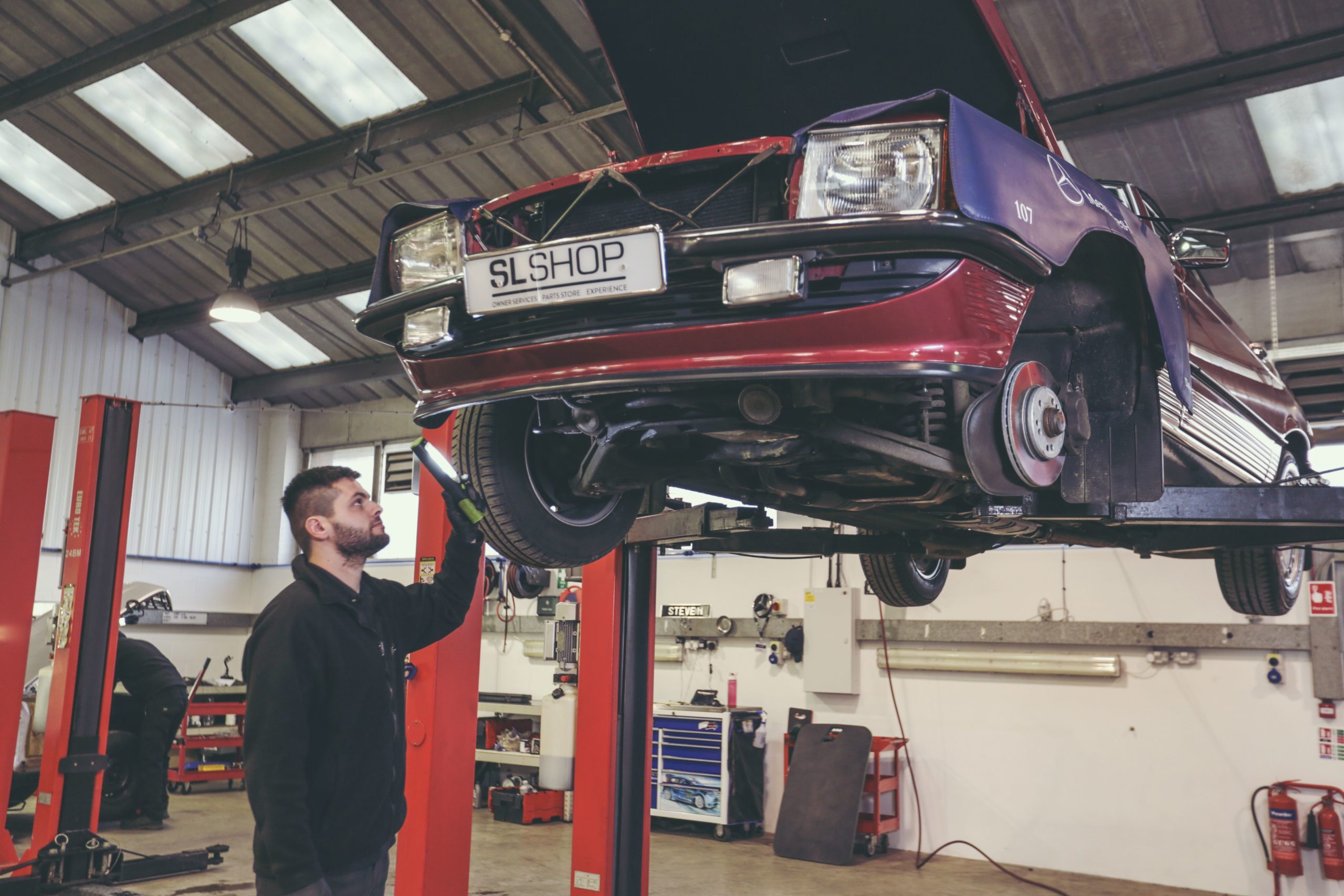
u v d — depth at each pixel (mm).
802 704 7617
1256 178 5688
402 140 7324
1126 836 6199
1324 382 5875
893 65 2086
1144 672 6324
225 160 8430
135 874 5250
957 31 1963
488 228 1958
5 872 4742
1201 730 6086
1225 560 3373
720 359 1663
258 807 1736
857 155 1643
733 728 7332
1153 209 2510
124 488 5531
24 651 5434
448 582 2172
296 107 7594
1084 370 2137
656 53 2266
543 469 2414
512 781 8383
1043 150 1838
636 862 4020
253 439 12258
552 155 7301
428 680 4301
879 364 1583
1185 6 4848
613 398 2016
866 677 7336
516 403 2357
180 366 11602
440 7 6414
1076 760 6453
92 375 10781
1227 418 2783
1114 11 4969
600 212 1898
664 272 1647
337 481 2023
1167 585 6344
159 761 7406
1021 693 6715
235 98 7688
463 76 6926
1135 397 2102
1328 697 5703
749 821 7324
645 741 4121
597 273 1699
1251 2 4758
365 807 1854
